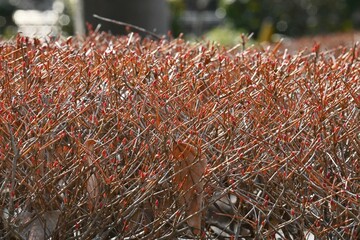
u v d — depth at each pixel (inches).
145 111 194.1
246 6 1003.9
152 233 179.0
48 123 180.4
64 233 179.9
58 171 180.5
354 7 1008.9
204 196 181.8
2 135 182.5
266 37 724.0
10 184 181.6
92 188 179.5
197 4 1210.6
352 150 191.8
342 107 195.9
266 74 209.9
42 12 1219.2
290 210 186.4
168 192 181.8
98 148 183.2
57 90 194.9
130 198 178.9
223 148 182.4
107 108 190.7
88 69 205.8
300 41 491.2
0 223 184.9
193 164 176.9
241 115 193.5
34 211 181.6
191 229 182.4
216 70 218.2
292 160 182.4
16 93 193.6
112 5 489.1
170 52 239.3
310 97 200.8
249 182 185.5
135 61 211.2
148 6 491.8
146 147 178.5
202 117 189.3
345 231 181.8
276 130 189.8
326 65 227.0
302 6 1007.6
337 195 185.2
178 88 202.8
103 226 179.5
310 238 203.0
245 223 195.0
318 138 181.5
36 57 216.8
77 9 504.4
